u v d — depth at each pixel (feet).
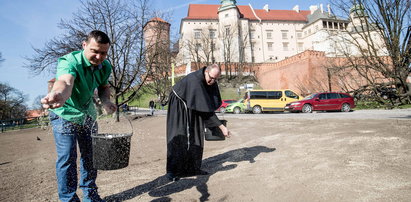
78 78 6.89
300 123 26.96
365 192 7.10
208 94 10.55
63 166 6.92
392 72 45.75
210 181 9.58
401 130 16.44
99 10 46.93
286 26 190.90
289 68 110.11
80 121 7.13
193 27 176.65
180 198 8.06
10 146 31.07
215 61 156.66
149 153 17.48
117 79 53.42
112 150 6.29
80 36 46.32
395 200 6.44
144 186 9.54
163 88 80.69
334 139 15.23
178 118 10.56
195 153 10.54
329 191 7.41
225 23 173.37
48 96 4.60
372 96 54.24
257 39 186.29
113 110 8.20
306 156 11.84
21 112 177.58
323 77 91.50
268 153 13.50
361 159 10.43
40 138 39.91
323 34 165.07
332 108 52.34
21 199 8.90
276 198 7.40
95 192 7.82
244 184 8.85
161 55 56.13
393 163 9.54
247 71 154.40
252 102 61.21
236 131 25.32
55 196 9.20
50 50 46.47
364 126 19.89
